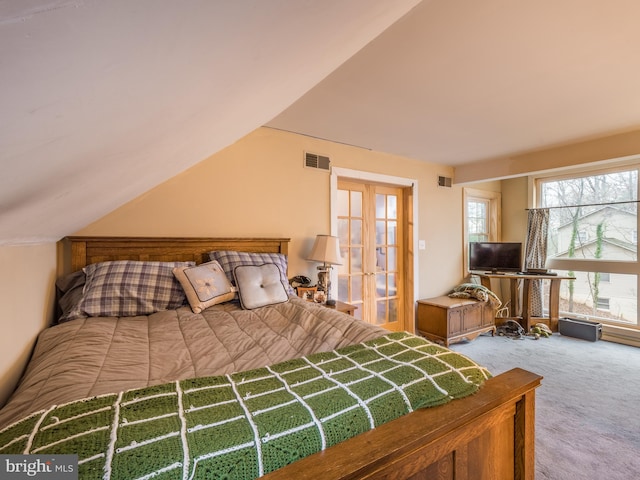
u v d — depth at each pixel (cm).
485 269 430
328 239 277
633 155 281
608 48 160
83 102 38
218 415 74
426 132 288
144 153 84
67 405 76
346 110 240
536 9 132
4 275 115
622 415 210
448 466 89
